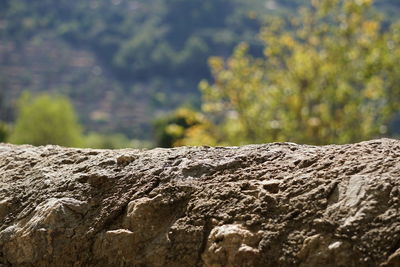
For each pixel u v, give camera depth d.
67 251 2.79
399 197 2.38
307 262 2.38
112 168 3.01
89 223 2.82
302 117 17.08
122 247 2.70
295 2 121.75
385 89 16.39
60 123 42.38
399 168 2.48
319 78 17.23
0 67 112.88
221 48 115.81
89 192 2.92
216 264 2.50
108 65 119.62
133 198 2.81
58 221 2.84
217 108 17.38
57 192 2.97
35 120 42.03
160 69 116.62
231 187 2.69
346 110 16.75
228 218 2.58
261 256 2.44
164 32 122.12
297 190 2.56
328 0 17.14
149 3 131.00
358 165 2.56
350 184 2.48
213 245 2.52
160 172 2.88
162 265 2.61
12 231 2.91
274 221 2.51
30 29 127.12
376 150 2.64
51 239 2.81
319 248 2.38
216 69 17.47
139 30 124.25
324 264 2.35
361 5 16.77
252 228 2.52
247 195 2.64
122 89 113.62
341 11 17.14
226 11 122.69
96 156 3.17
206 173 2.82
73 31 127.12
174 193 2.76
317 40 17.52
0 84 102.81
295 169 2.70
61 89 108.69
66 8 133.62
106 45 122.12
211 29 120.69
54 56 119.88
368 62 16.25
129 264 2.67
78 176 2.99
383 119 16.53
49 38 125.50
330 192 2.50
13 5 130.88
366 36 16.83
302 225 2.46
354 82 17.33
